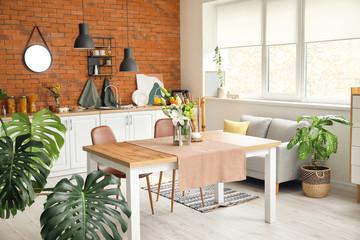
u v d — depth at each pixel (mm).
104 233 2420
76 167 6012
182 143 3879
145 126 6602
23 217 4234
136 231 3266
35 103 6152
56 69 6293
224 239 3613
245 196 4844
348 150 5020
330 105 5172
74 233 2340
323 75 5562
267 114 6043
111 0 6715
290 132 5234
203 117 4602
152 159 3260
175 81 7516
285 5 5918
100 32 6648
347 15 5137
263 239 3594
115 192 2639
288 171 4945
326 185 4727
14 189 2488
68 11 6328
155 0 7160
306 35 5652
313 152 4816
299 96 5852
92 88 6598
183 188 3381
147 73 7184
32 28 6059
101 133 4258
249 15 6496
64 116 5844
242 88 6879
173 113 3785
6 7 5855
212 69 7180
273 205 3971
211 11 7066
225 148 3668
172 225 3969
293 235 3670
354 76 5195
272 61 6285
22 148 2746
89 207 2494
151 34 7168
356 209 4348
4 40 5875
